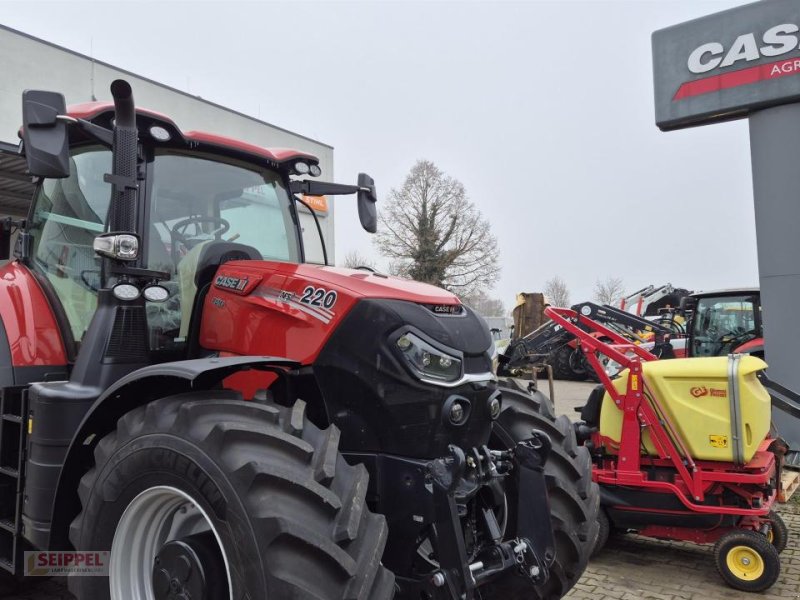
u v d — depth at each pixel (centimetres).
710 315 962
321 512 184
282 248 346
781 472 453
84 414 248
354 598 175
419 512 218
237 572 178
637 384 430
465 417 229
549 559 240
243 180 333
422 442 221
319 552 175
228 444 189
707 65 720
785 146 695
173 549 204
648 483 423
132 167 257
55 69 1204
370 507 227
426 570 227
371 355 223
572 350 1427
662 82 752
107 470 215
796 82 670
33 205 335
